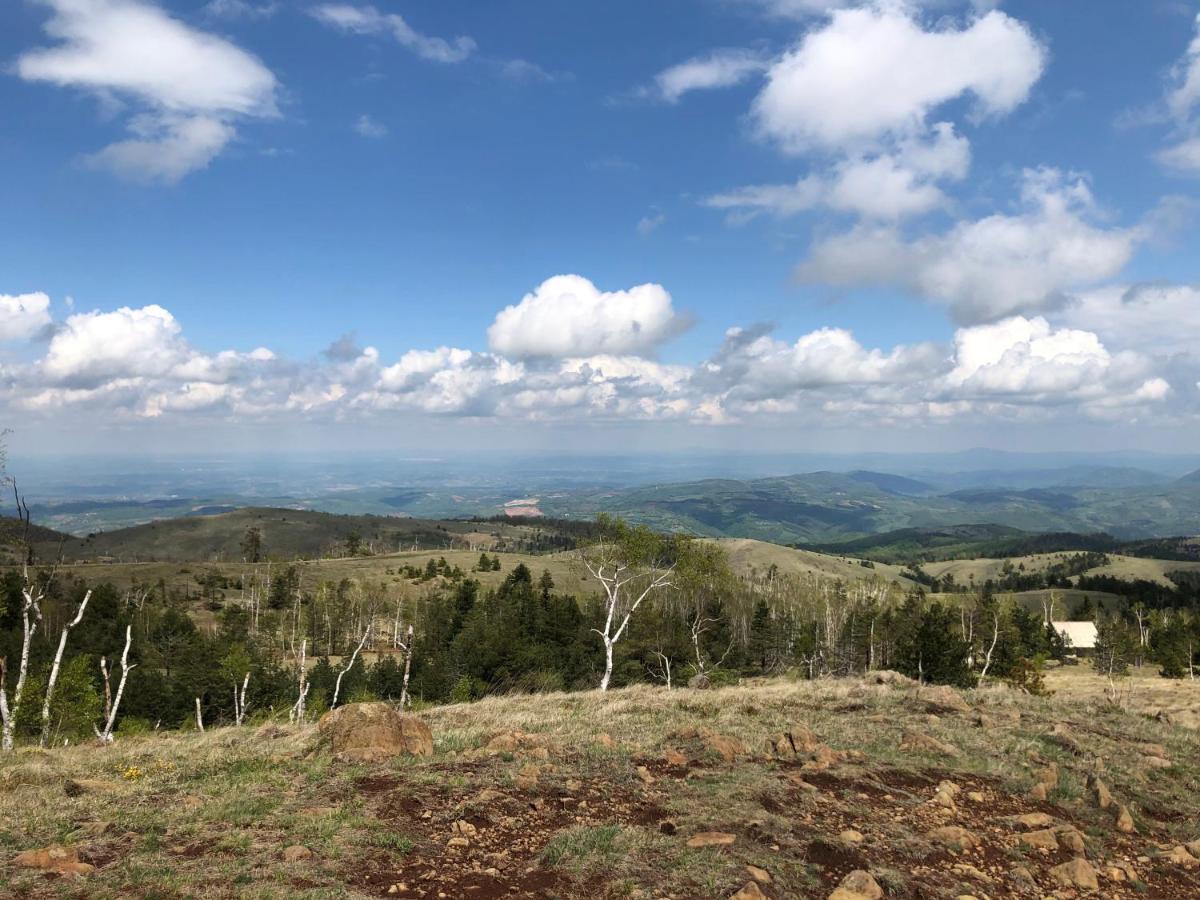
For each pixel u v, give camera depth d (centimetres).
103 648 7031
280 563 13762
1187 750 1816
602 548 4994
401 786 1160
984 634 7738
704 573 5088
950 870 967
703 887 848
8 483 2752
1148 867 1050
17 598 6234
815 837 1016
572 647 7319
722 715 1972
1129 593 17775
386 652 9356
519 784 1180
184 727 5241
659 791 1206
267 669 6688
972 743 1673
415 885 823
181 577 13762
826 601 10050
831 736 1688
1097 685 5862
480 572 15875
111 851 884
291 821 990
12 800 1087
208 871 814
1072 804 1283
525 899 802
